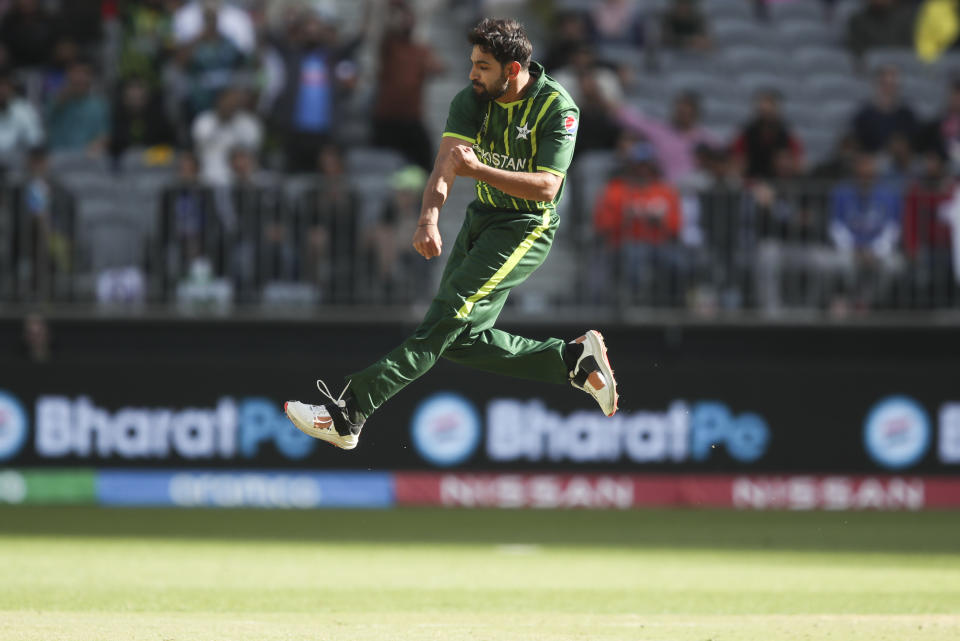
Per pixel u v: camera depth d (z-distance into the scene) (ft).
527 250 57.98
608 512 131.54
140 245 136.87
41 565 86.99
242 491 133.69
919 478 138.10
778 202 139.03
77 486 132.46
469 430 135.33
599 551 100.99
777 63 177.78
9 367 131.95
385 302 137.28
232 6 170.50
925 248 139.54
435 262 150.51
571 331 138.10
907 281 139.44
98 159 148.66
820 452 137.69
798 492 137.28
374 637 55.42
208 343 136.56
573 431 135.95
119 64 159.94
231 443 133.80
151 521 119.65
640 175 139.13
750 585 81.35
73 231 134.82
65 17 167.43
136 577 81.61
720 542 108.06
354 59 157.58
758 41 183.73
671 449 136.77
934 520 126.93
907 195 139.33
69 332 135.13
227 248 135.85
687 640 56.29
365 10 159.02
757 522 124.06
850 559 96.63
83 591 74.08
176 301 135.44
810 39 185.78
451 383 135.23
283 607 69.10
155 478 133.08
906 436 138.31
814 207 139.13
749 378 137.49
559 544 105.81
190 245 135.33
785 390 137.59
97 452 132.77
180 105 156.04
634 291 138.72
